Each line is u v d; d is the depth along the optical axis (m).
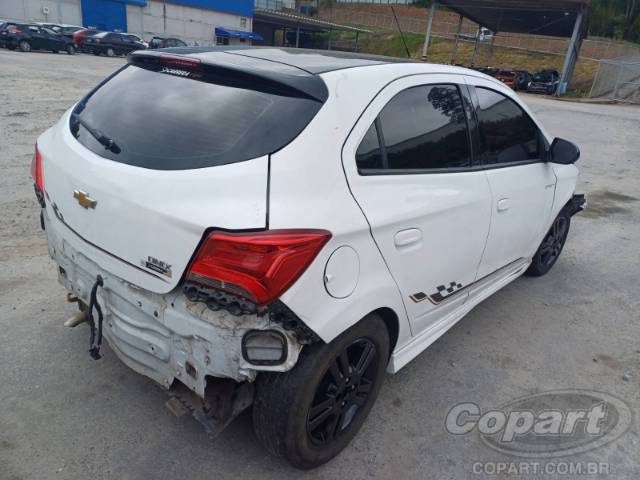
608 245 5.92
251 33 54.25
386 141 2.47
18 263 4.18
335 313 2.13
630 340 3.90
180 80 2.46
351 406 2.53
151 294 2.15
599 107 26.12
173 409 2.42
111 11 42.16
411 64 2.83
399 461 2.60
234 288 1.91
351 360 2.46
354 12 71.00
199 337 2.03
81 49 30.06
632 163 11.12
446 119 2.92
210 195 1.96
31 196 5.71
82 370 3.01
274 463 2.51
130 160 2.19
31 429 2.58
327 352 2.18
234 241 1.88
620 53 48.91
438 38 56.19
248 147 2.07
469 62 49.22
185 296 2.05
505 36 52.53
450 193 2.82
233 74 2.31
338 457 2.58
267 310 1.96
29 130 8.78
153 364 2.29
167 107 2.34
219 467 2.46
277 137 2.09
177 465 2.45
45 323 3.41
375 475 2.50
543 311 4.24
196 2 48.38
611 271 5.17
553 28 37.81
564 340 3.83
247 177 1.98
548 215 4.27
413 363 3.39
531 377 3.35
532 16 34.66
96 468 2.40
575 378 3.38
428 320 2.95
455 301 3.20
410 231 2.51
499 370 3.40
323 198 2.09
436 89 2.88
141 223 2.06
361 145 2.32
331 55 2.78
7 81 14.18
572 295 4.58
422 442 2.73
